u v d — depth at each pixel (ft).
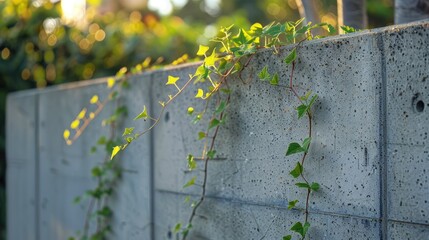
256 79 10.82
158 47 26.21
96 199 16.57
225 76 11.07
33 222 21.08
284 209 10.35
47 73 27.04
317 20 13.99
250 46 10.66
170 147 13.33
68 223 18.34
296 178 10.11
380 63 8.83
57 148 19.13
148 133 14.19
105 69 26.50
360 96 9.09
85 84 17.30
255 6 51.83
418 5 11.92
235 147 11.33
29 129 21.36
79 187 17.62
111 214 15.90
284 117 10.32
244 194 11.15
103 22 27.09
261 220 10.79
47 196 19.89
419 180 8.36
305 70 9.92
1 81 27.04
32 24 26.61
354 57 9.17
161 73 13.66
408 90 8.50
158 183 13.84
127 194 15.15
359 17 13.21
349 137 9.25
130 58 26.21
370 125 8.95
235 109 11.28
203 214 12.20
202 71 11.03
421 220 8.33
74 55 26.48
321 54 9.66
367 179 9.00
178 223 13.02
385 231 8.77
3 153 26.71
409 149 8.48
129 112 14.99
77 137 17.75
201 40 27.17
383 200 8.80
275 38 10.60
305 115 9.93
